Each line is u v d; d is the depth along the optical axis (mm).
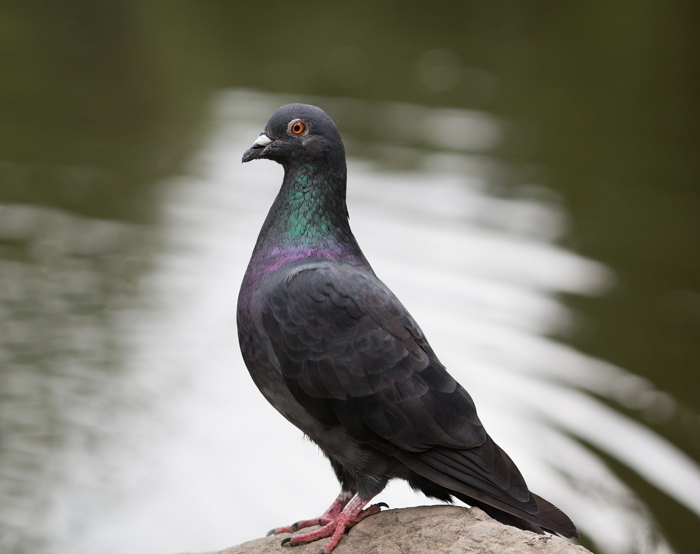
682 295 16344
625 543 10734
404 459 6473
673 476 11852
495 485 6352
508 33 37938
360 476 6742
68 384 14633
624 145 24656
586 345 14773
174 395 14273
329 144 6902
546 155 23594
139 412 13891
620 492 11508
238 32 38812
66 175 23469
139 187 22359
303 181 6941
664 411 13070
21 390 14508
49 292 17547
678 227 19312
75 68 33531
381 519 6664
